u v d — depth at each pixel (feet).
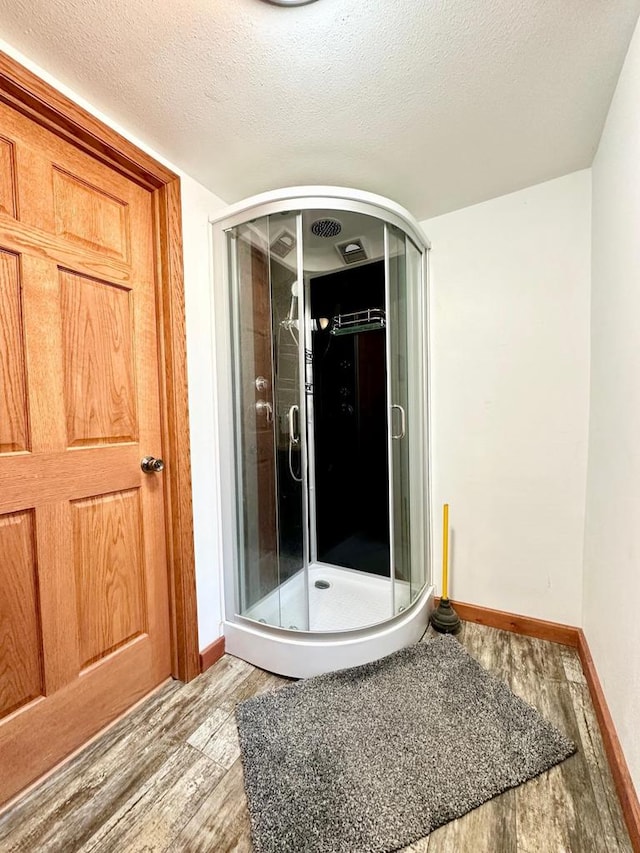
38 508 3.62
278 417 5.51
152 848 2.99
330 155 4.75
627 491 3.56
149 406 4.72
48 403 3.69
